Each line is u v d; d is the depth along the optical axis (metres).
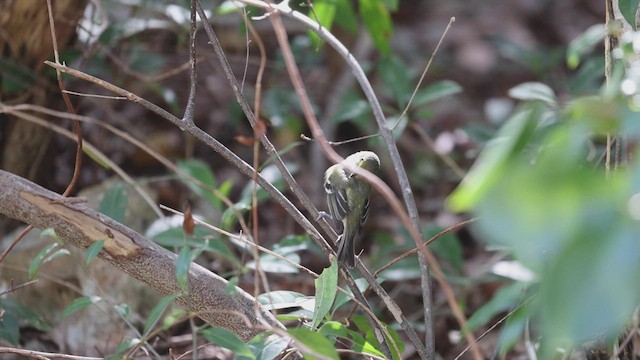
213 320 3.69
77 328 5.32
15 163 5.85
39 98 5.74
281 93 7.52
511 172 1.82
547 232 1.73
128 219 5.92
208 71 8.18
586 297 1.69
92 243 3.60
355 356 4.80
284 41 3.05
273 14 3.12
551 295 1.73
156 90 6.74
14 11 5.28
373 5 5.56
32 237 5.47
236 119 7.53
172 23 6.88
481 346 5.64
